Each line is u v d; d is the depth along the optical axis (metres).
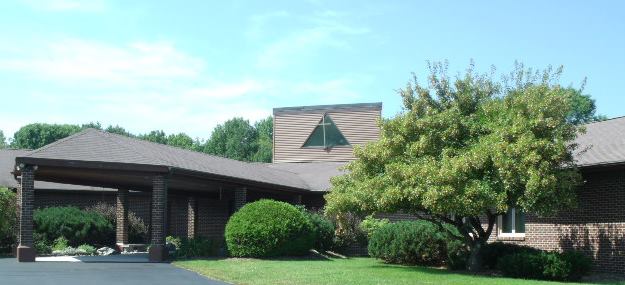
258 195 32.97
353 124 40.31
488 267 20.53
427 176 17.89
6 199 26.56
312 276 17.34
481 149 17.92
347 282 15.99
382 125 20.11
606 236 20.50
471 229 21.42
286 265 20.72
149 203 35.94
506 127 18.39
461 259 21.22
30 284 15.61
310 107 41.25
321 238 27.06
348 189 20.69
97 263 21.58
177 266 20.59
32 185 21.94
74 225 29.89
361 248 28.36
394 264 22.86
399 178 18.58
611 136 22.52
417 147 19.00
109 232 31.23
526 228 23.66
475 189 17.45
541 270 18.14
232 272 18.25
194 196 32.84
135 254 27.50
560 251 22.20
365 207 19.66
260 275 17.58
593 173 21.20
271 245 23.59
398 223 24.06
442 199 17.64
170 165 22.59
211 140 83.38
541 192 17.28
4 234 26.69
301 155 40.97
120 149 23.36
